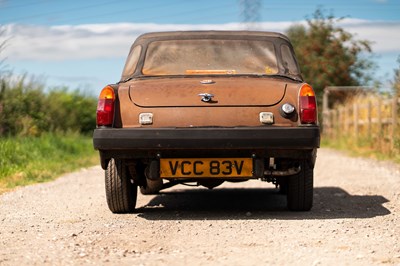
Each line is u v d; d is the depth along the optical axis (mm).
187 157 8234
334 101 45125
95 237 7195
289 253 6344
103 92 8242
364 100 28172
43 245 6812
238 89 8227
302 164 8688
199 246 6711
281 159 8555
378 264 5902
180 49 9062
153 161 8250
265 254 6312
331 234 7297
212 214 9016
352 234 7293
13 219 8609
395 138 20219
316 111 8195
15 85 23391
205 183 9094
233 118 8141
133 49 9273
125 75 9023
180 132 8008
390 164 17703
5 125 21562
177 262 6000
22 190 11812
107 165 8664
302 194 8820
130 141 8039
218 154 8188
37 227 7953
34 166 15453
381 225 7887
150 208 9742
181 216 8820
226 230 7598
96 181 13711
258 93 8219
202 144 7992
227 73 8922
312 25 47281
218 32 9211
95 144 8125
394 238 7051
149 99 8211
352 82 46125
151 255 6297
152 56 9055
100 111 8195
